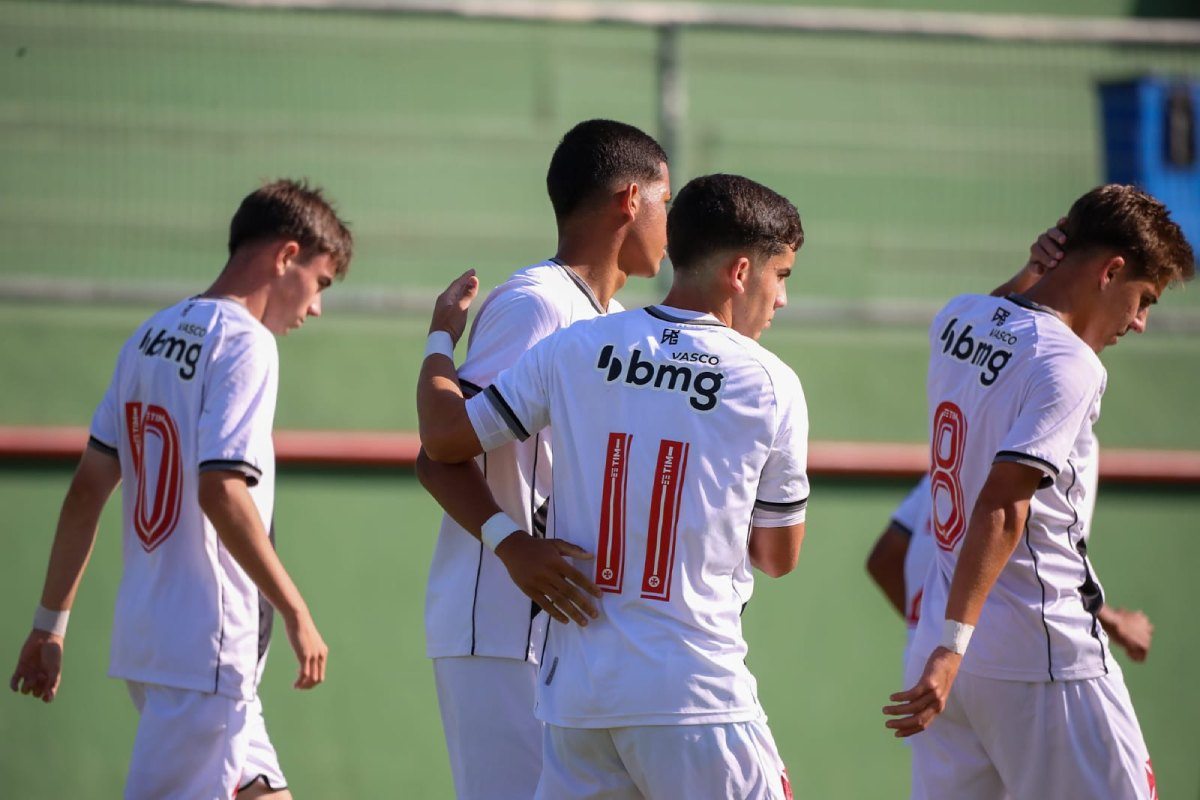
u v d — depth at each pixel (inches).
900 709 396.2
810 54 1240.2
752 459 358.9
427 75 1203.9
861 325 929.5
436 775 757.3
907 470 825.5
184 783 439.8
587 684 354.3
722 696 351.3
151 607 442.9
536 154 1168.8
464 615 408.8
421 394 382.3
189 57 1095.6
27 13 1034.1
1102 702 431.5
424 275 1022.4
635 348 363.3
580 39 1279.5
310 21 1131.9
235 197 1031.0
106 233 957.2
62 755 728.3
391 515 791.7
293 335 866.8
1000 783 448.1
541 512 408.5
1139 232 431.2
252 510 426.6
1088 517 442.6
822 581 808.9
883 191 1192.8
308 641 430.9
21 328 840.9
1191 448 899.4
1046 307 433.1
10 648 736.3
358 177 1103.6
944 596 442.0
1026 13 1419.8
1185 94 962.1
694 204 371.2
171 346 447.5
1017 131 1155.3
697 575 355.6
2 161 998.4
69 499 470.6
